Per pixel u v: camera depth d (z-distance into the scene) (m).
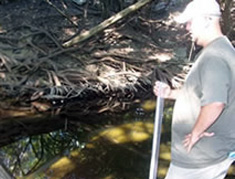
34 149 3.71
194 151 2.26
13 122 3.97
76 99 4.28
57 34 5.07
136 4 4.92
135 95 4.49
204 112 2.05
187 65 4.93
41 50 4.73
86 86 4.38
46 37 4.93
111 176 3.40
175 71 4.82
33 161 3.55
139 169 3.49
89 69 4.64
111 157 3.62
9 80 4.33
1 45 4.69
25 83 4.34
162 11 5.92
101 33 5.07
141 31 5.45
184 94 2.25
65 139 3.87
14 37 4.82
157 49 5.18
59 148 3.74
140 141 3.85
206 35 2.12
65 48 4.82
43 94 4.25
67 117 4.14
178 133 2.31
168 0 6.02
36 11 5.46
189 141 2.15
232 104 2.13
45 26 5.19
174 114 2.32
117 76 4.62
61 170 3.44
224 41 2.10
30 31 4.96
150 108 4.36
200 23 2.11
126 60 4.85
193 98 2.20
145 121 4.17
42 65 4.55
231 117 2.15
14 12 5.38
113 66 4.77
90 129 4.02
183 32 5.56
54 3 5.66
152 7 5.84
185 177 2.35
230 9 5.25
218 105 2.02
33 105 4.17
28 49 4.72
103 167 3.50
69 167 3.48
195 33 2.15
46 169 3.44
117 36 5.19
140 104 4.42
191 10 2.13
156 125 2.58
